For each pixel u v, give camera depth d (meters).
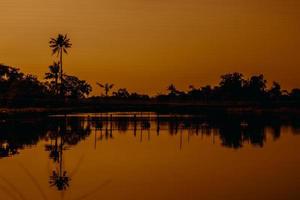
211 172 31.84
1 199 23.67
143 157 38.16
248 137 56.59
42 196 24.25
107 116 94.12
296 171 32.69
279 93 153.75
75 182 27.67
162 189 26.30
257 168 33.94
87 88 133.50
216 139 53.62
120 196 24.83
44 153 38.69
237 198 24.95
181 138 53.97
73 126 65.88
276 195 25.61
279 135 59.44
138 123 75.94
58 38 116.19
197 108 110.31
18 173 29.53
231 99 149.62
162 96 130.00
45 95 106.50
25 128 59.19
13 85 105.88
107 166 33.28
